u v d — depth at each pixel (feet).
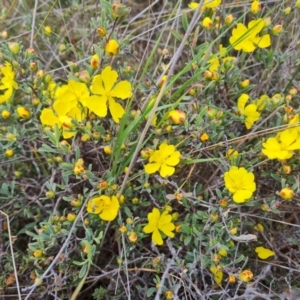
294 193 0.63
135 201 0.69
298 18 0.82
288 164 0.66
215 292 0.64
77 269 0.72
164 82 0.62
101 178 0.66
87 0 0.97
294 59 0.82
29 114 0.68
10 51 0.67
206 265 0.64
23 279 0.72
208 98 0.70
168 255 0.72
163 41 0.95
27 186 0.79
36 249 0.65
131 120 0.68
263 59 0.74
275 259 0.68
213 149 0.69
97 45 0.68
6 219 0.72
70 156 0.73
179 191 0.66
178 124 0.67
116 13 0.61
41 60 0.92
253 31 0.70
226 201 0.62
